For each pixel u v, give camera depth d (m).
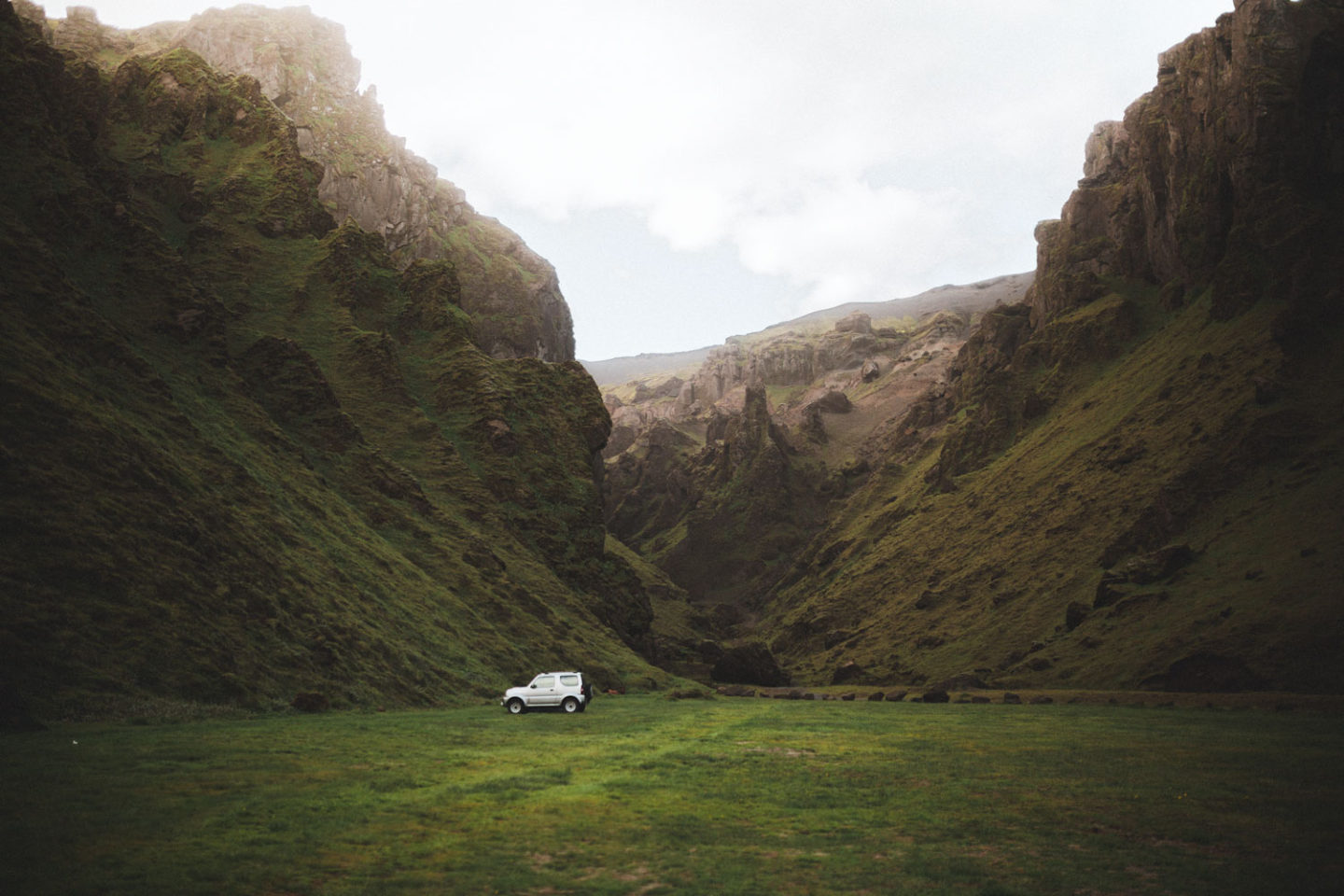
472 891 14.12
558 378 144.12
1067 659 105.62
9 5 105.19
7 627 34.66
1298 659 78.38
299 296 119.56
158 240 92.19
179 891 13.43
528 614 88.50
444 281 137.75
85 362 60.53
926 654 140.75
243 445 74.75
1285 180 153.12
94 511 43.97
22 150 86.94
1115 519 137.25
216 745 28.48
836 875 15.62
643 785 24.62
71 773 22.09
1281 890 14.88
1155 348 177.38
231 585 48.44
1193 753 35.09
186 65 146.75
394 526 86.38
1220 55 178.50
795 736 41.44
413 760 27.97
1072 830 19.80
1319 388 122.06
